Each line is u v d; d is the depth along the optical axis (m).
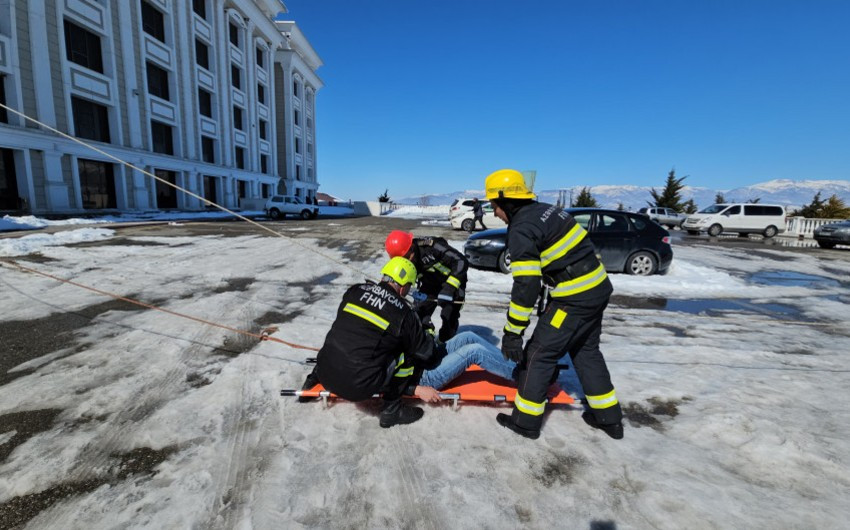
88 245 9.55
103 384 2.94
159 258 8.16
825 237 15.20
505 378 2.94
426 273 3.52
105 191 20.45
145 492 1.91
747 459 2.24
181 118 25.62
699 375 3.34
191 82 26.55
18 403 2.65
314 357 3.55
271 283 6.46
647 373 3.37
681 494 1.96
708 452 2.30
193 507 1.82
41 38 16.67
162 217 20.34
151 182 23.09
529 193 2.38
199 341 3.86
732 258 11.29
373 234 14.99
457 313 3.55
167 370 3.21
